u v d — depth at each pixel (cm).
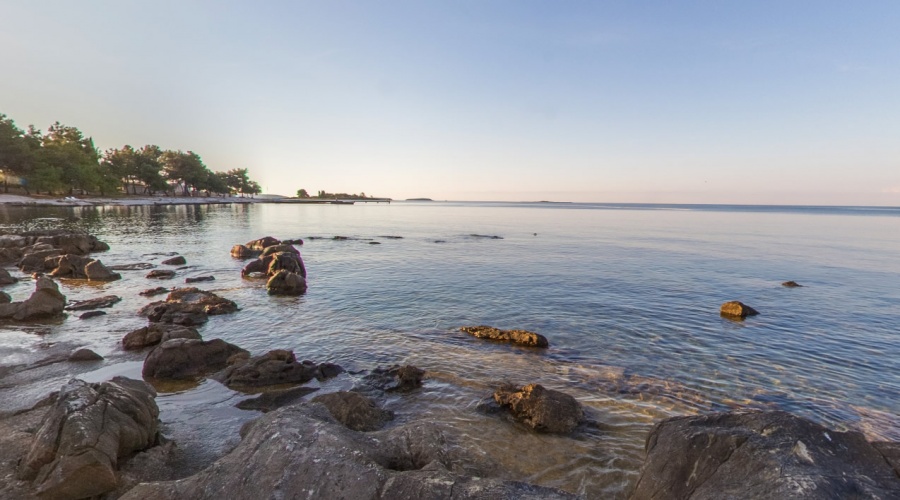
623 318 2206
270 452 639
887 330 2028
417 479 577
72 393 862
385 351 1697
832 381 1461
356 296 2639
